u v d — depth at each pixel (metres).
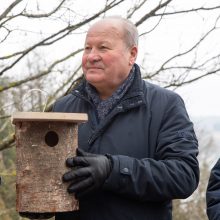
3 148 4.09
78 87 2.95
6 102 4.71
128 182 2.63
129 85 2.84
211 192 2.92
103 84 2.80
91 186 2.57
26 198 2.64
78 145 2.85
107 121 2.80
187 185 2.70
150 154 2.79
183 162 2.71
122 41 2.80
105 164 2.59
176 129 2.79
